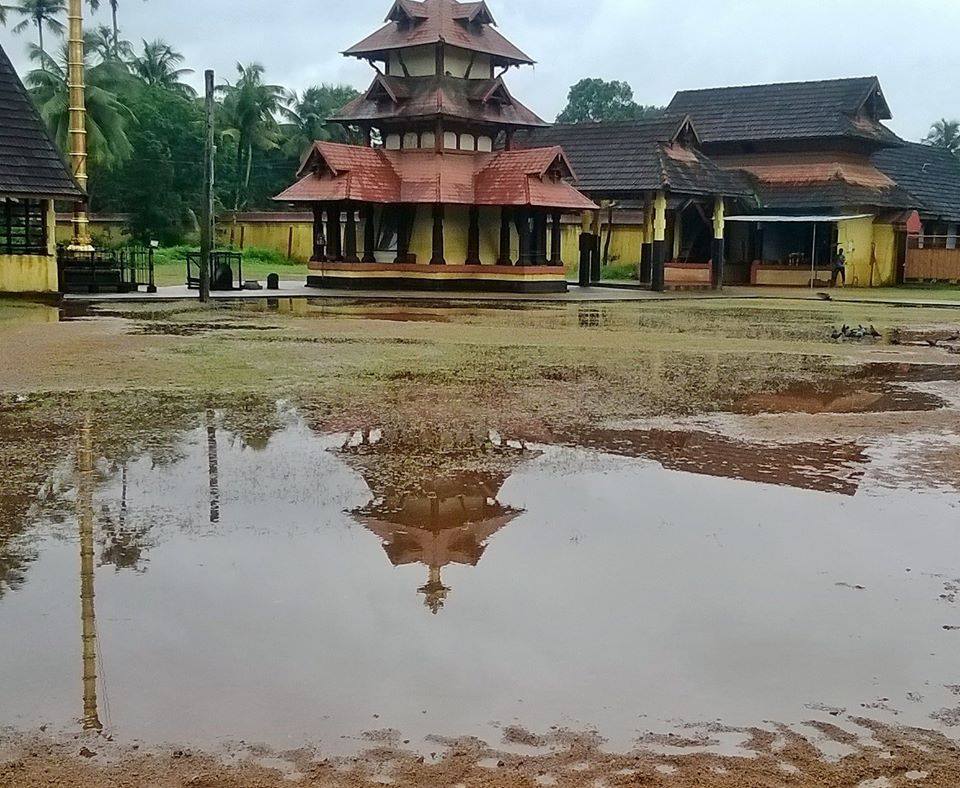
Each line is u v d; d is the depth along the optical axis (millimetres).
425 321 20531
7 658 4414
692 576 5473
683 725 3912
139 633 4676
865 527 6352
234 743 3744
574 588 5285
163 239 54969
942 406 10773
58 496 6859
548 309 25000
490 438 8875
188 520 6363
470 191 31047
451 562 5660
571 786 3479
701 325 20688
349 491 7094
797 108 41031
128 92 56344
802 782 3523
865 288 37969
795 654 4543
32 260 24297
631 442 8773
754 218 36344
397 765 3602
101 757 3645
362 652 4504
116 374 12203
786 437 9039
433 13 31531
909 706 4094
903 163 47188
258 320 20016
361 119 31953
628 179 32812
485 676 4289
